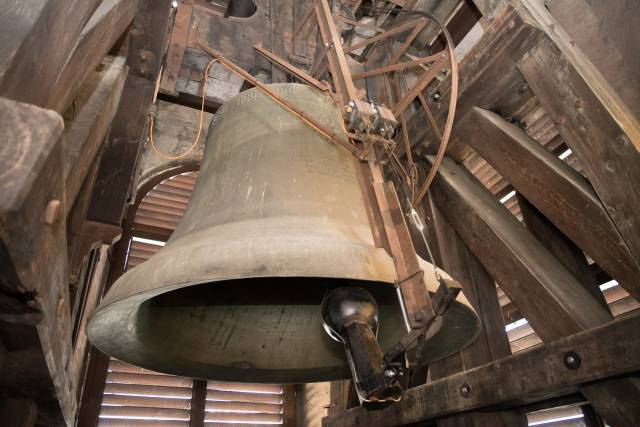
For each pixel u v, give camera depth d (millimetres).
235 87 4320
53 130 554
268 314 1745
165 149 4699
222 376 1575
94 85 1274
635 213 1481
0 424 1247
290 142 1527
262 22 2826
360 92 1493
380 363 1005
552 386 1552
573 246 2291
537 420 3266
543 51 1859
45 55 694
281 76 2422
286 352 1691
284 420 4332
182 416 4023
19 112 549
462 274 2270
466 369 2072
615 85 1901
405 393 2193
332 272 980
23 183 507
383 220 1142
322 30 1838
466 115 2256
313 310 1790
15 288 649
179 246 1197
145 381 4031
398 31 2150
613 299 2885
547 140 3656
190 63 3461
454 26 3783
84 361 3799
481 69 2123
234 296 1750
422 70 3199
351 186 1467
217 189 1470
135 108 1963
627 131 1550
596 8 1993
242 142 1572
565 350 1541
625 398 1459
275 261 983
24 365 1013
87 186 1586
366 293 1195
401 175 1450
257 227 1198
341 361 1708
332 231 1216
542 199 1897
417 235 2445
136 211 4656
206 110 4812
